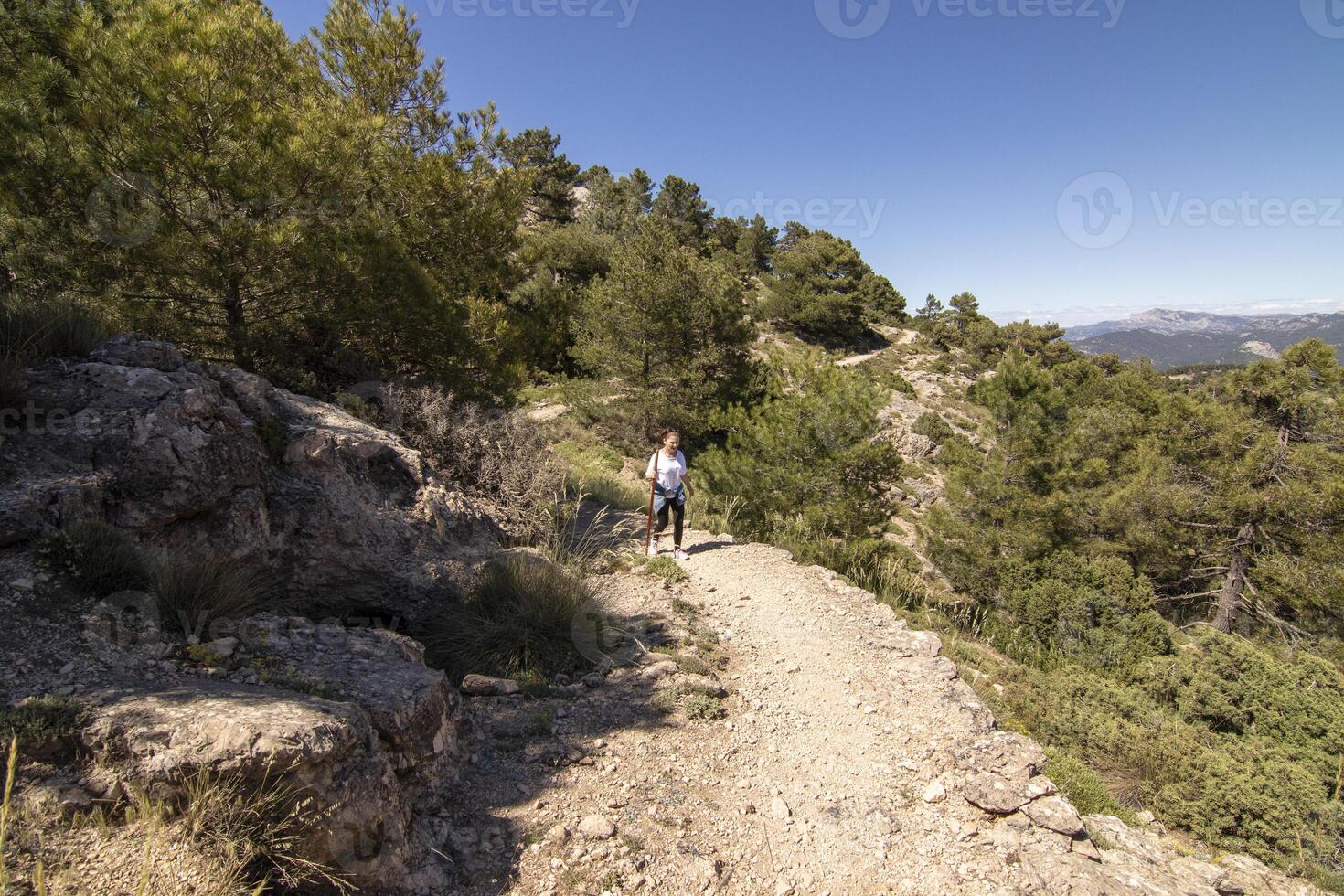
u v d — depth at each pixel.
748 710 5.04
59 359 5.01
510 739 4.18
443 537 6.42
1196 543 17.19
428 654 5.20
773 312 64.69
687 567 8.21
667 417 19.89
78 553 3.56
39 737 2.54
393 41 9.52
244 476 5.16
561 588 6.01
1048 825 3.88
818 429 11.66
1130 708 7.25
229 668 3.44
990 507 15.05
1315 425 16.27
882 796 4.12
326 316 8.03
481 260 10.45
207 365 5.89
